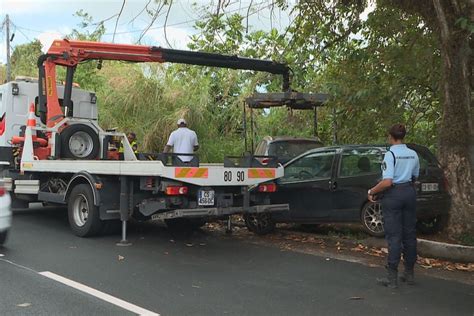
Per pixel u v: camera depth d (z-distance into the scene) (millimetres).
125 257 7621
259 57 11594
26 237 9125
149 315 5039
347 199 8953
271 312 5172
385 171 6102
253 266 7172
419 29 10422
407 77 10797
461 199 8273
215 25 10305
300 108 14258
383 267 7133
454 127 8344
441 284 6301
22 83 12117
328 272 6844
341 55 10891
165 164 7758
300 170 9727
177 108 17469
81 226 9156
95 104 13289
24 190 10766
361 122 11734
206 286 6117
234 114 17984
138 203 8609
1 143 11922
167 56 11133
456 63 8273
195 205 8203
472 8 7906
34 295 5648
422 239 8062
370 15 10312
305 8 10078
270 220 9711
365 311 5234
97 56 10984
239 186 8672
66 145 10805
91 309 5199
